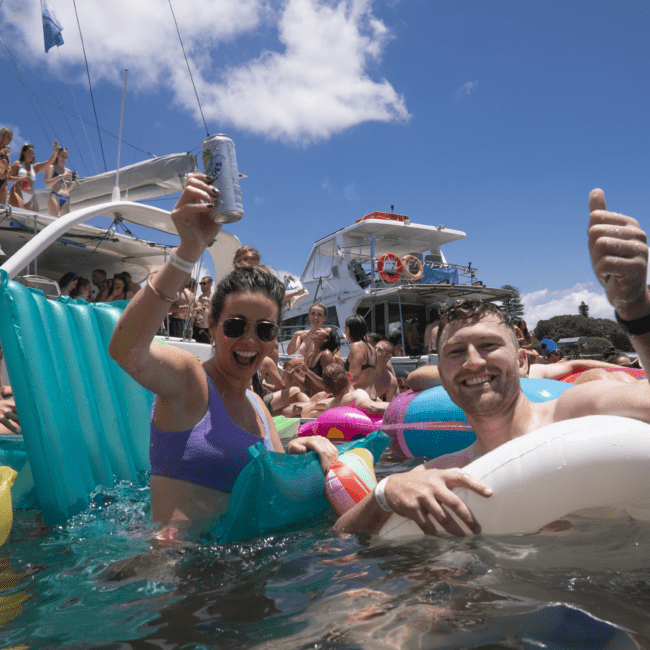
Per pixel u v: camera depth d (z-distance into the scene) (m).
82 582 1.49
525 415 1.96
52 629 1.20
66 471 2.28
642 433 1.52
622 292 1.23
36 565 1.66
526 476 1.54
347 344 12.65
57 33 8.52
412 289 11.95
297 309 14.70
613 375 3.14
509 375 1.94
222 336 2.12
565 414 1.90
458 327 1.97
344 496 2.11
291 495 2.03
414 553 1.53
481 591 1.22
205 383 2.07
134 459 3.08
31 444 2.25
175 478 1.98
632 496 1.49
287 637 1.08
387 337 12.93
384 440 2.75
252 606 1.26
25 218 6.41
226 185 1.77
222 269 7.65
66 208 8.01
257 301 2.09
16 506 2.49
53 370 2.46
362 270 13.37
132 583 1.46
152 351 1.84
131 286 8.12
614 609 1.11
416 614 1.14
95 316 3.14
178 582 1.45
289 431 4.50
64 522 2.19
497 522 1.56
